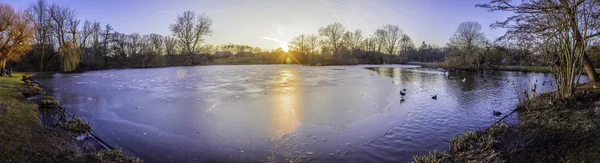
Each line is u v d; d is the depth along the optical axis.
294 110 12.77
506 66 43.00
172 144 8.38
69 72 39.16
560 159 6.02
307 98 16.00
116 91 19.33
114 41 53.81
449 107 13.30
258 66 57.44
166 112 12.54
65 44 41.03
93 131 9.55
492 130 8.30
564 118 8.33
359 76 31.44
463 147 7.38
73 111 12.77
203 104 14.30
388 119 11.09
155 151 7.83
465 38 51.75
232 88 20.48
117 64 51.53
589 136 6.63
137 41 57.59
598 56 14.77
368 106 13.69
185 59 61.75
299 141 8.55
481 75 32.84
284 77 29.89
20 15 28.22
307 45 83.38
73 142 8.03
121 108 13.47
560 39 10.24
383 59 78.62
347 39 83.88
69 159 6.56
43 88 20.88
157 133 9.43
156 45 60.03
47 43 42.22
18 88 17.88
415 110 12.70
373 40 88.31
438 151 7.43
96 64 48.62
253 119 11.16
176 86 21.92
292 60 73.62
